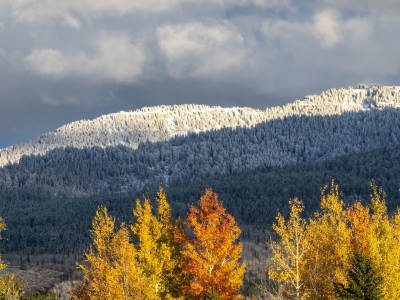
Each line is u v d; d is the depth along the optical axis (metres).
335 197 80.12
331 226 77.06
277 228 75.56
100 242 77.62
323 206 80.56
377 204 82.06
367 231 75.06
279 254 74.50
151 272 84.25
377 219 78.44
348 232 74.81
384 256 69.69
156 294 82.25
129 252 74.69
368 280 60.47
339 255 72.25
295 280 73.06
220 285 82.44
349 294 60.72
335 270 72.69
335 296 64.88
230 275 84.62
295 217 75.25
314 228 76.56
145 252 84.31
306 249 73.19
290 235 74.69
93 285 72.75
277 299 75.56
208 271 84.88
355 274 61.41
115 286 71.75
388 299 66.31
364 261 61.44
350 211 79.19
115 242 75.94
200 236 84.81
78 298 78.00
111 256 76.00
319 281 73.00
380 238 74.00
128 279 72.94
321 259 72.69
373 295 59.88
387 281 66.81
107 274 72.00
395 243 72.12
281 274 73.19
